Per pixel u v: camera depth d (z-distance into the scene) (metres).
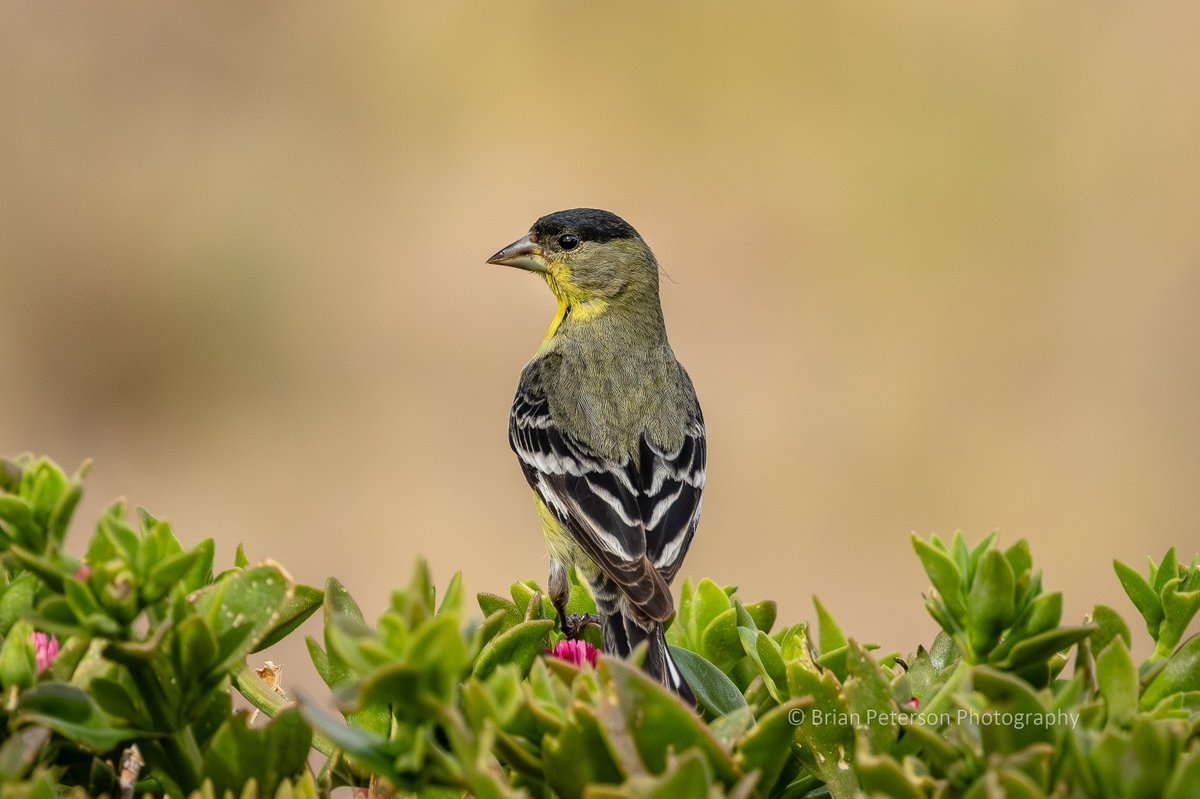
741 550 13.71
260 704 4.08
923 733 3.23
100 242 16.73
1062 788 3.04
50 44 17.42
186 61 17.72
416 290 16.48
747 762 3.33
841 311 16.02
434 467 14.66
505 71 17.98
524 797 2.86
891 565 13.58
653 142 17.72
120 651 3.18
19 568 3.76
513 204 17.41
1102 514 13.90
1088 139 16.80
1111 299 15.76
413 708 2.96
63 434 15.39
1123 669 3.35
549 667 3.85
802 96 17.59
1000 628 3.55
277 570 3.51
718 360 15.42
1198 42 16.98
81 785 3.64
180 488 14.52
